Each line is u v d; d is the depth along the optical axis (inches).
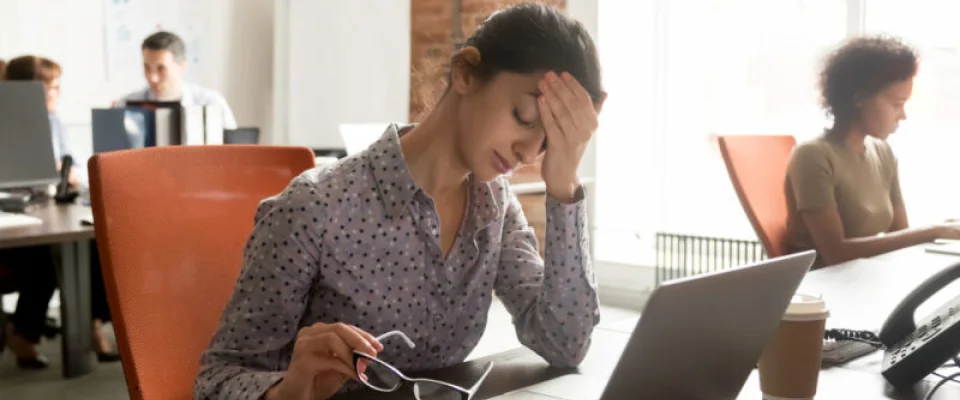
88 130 205.0
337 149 194.1
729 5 176.9
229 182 62.6
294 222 47.7
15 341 150.8
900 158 158.7
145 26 214.4
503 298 56.6
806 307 42.3
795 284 41.0
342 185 49.1
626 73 192.4
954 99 153.3
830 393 46.4
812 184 99.3
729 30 177.2
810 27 167.3
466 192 53.1
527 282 55.2
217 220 61.3
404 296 51.0
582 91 47.4
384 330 51.0
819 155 100.2
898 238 98.7
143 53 203.2
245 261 49.2
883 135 102.3
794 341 42.2
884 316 62.9
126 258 56.4
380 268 50.1
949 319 49.1
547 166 49.8
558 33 47.1
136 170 58.3
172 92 203.5
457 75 48.4
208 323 59.0
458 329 53.6
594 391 46.9
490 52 47.2
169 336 57.2
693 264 181.8
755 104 175.0
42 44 196.2
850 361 52.3
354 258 49.3
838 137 103.3
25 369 150.5
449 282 52.1
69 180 150.3
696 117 183.0
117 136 138.8
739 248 172.7
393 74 214.8
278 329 48.2
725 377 41.0
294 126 228.4
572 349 51.6
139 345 55.9
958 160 153.7
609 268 199.8
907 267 83.2
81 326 145.3
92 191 56.5
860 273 80.2
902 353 48.7
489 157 47.9
